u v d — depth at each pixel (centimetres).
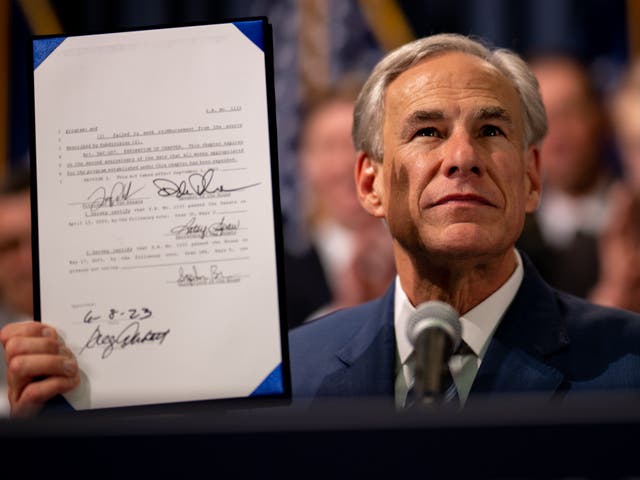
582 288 268
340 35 293
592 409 85
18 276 274
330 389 154
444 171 143
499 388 144
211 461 86
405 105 150
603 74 278
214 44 138
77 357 132
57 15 301
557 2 281
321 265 276
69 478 87
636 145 271
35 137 138
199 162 135
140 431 87
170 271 133
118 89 138
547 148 276
